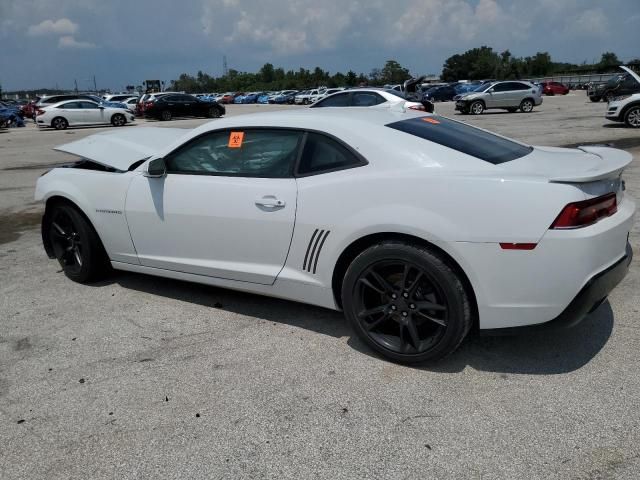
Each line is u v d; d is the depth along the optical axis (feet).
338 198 10.34
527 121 64.80
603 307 12.37
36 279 15.94
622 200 10.30
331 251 10.57
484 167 9.64
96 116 85.05
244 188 11.57
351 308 10.62
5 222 23.18
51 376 10.54
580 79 201.57
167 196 12.69
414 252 9.57
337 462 7.90
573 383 9.51
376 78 349.41
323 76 361.10
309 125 11.15
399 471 7.66
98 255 14.92
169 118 96.73
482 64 335.26
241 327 12.31
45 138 66.85
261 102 204.64
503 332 9.48
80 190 14.32
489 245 9.04
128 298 14.24
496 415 8.75
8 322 13.01
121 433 8.77
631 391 9.18
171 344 11.64
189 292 14.51
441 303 9.65
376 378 10.00
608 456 7.73
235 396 9.63
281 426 8.76
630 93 52.39
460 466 7.70
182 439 8.56
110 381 10.28
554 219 8.71
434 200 9.38
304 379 10.07
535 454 7.85
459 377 9.89
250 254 11.78
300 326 12.25
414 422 8.69
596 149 11.80
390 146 10.25
